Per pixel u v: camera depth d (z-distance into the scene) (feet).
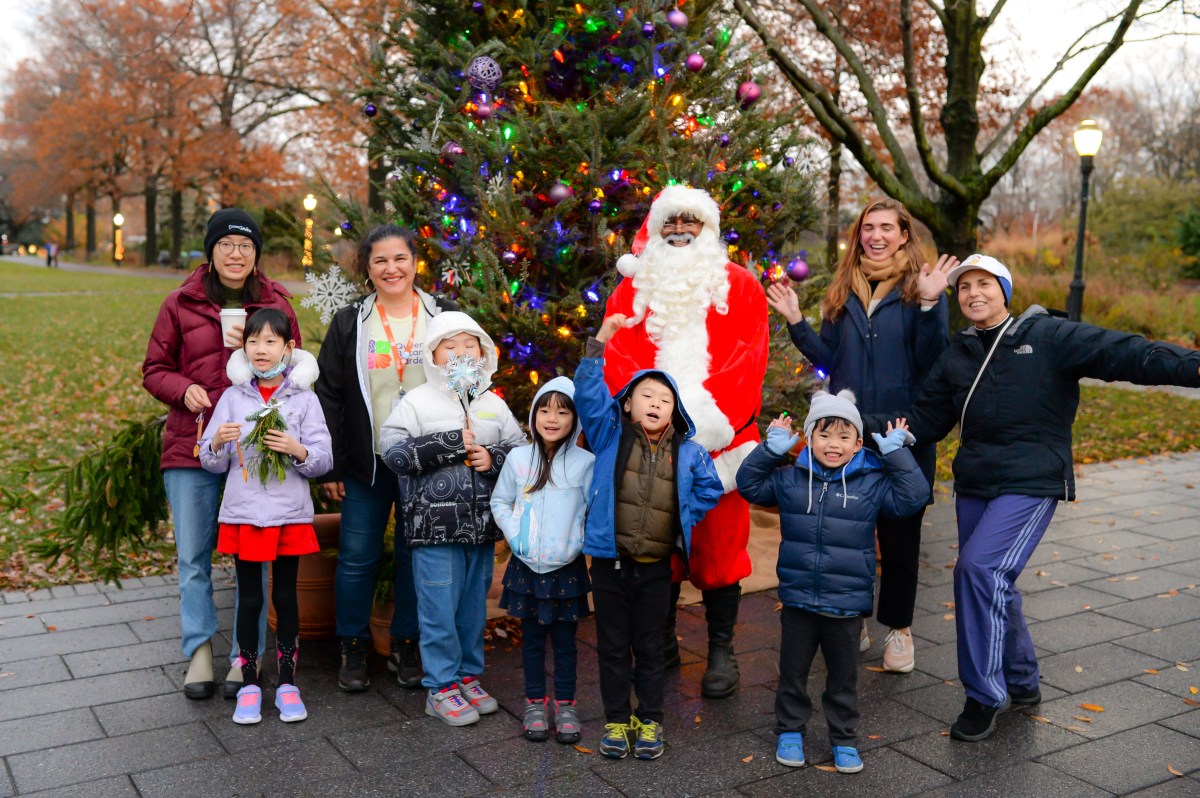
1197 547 21.09
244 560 12.55
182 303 13.19
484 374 12.62
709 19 17.65
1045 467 11.84
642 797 10.67
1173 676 14.05
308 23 67.15
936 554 20.70
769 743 12.00
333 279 14.55
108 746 11.75
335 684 13.75
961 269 12.17
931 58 42.19
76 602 17.15
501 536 12.67
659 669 11.79
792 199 16.57
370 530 13.37
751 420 13.79
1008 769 11.25
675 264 13.20
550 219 14.69
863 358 13.65
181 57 105.09
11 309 78.43
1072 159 137.49
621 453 11.71
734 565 13.35
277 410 12.21
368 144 18.25
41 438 31.45
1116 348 11.14
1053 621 16.42
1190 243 90.17
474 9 16.47
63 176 155.53
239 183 123.75
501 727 12.44
